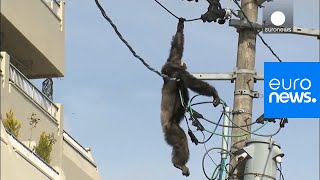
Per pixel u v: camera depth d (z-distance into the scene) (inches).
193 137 710.5
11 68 936.3
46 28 1068.5
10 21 960.9
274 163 672.4
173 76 724.0
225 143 713.0
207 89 724.0
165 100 732.7
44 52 1063.0
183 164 720.3
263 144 674.8
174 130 726.5
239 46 763.4
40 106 1004.6
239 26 759.1
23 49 1039.6
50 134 1031.0
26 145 933.2
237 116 738.2
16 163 845.8
